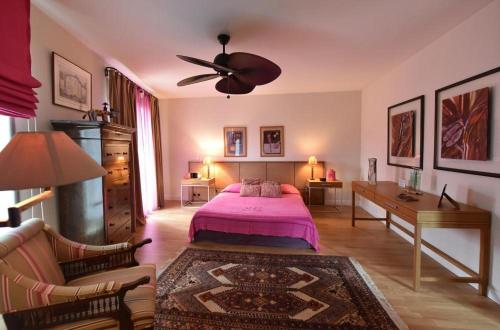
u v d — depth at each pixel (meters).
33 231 1.51
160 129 5.53
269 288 2.16
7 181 1.15
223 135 5.54
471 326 1.72
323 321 1.76
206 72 3.72
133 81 4.14
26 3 1.87
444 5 2.04
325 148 5.27
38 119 2.18
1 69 1.55
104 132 2.44
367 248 3.03
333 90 5.09
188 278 2.33
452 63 2.45
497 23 1.95
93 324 1.20
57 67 2.38
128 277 1.59
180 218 4.41
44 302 1.17
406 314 1.83
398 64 3.48
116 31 2.49
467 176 2.28
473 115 2.16
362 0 1.97
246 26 2.38
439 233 2.64
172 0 1.96
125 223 2.95
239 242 3.14
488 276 2.04
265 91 5.13
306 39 2.66
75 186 2.37
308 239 2.94
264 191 4.24
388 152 3.86
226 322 1.75
